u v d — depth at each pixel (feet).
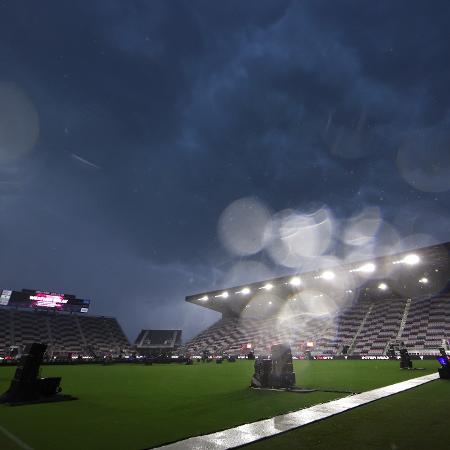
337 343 172.65
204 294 222.48
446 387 36.76
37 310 240.94
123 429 20.02
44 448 16.25
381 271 170.19
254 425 20.11
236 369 83.25
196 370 80.53
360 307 203.82
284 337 196.44
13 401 29.94
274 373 39.17
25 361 31.73
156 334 277.44
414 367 73.82
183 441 17.02
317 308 223.71
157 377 60.03
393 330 167.02
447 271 165.58
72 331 240.12
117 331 260.21
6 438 18.17
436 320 160.35
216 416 23.47
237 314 260.01
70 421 22.49
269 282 181.16
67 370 83.87
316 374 58.49
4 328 217.77
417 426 19.20
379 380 45.93
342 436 17.35
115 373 71.67
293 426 19.48
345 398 29.78
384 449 15.10
